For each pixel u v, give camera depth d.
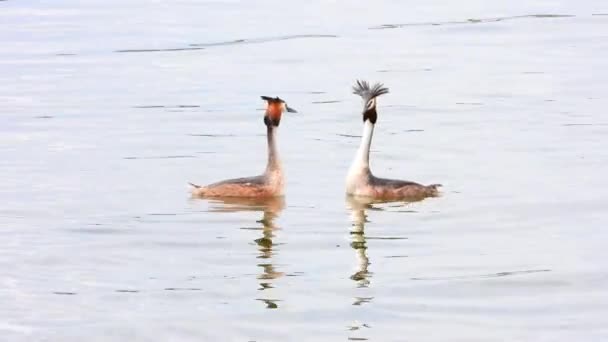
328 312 15.09
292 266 16.84
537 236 18.20
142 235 18.23
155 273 16.53
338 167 22.67
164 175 22.03
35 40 37.94
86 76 32.47
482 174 21.95
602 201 19.98
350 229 18.59
